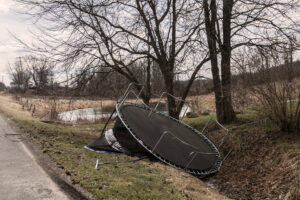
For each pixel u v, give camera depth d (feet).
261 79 31.78
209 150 28.04
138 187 17.02
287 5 37.24
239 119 44.01
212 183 29.35
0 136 31.32
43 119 69.46
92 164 21.66
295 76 30.50
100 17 41.96
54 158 22.33
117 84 51.62
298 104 30.68
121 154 28.09
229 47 42.98
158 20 46.21
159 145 23.52
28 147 26.45
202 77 47.85
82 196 14.57
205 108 74.33
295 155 25.89
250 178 27.76
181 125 31.89
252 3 39.24
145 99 50.98
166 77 47.29
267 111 33.42
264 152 30.27
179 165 22.21
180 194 17.70
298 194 20.71
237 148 34.47
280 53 32.94
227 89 42.75
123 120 24.35
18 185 15.81
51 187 15.71
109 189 15.76
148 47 49.39
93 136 45.60
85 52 41.73
